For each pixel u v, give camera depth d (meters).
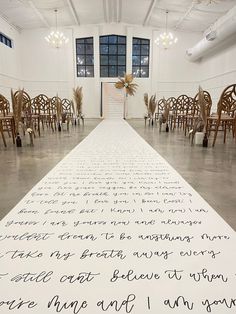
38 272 0.83
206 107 3.54
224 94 3.24
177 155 2.81
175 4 8.63
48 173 2.04
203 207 1.37
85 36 11.36
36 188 1.67
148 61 11.86
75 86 11.77
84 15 10.09
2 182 1.81
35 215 1.26
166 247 0.97
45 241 1.01
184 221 1.20
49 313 0.67
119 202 1.43
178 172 2.09
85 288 0.76
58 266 0.86
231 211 1.32
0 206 1.38
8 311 0.68
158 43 10.15
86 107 12.02
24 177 1.93
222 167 2.26
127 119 11.20
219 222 1.19
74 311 0.68
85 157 2.70
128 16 10.41
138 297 0.73
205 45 9.30
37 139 4.18
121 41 11.58
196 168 2.22
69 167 2.25
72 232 1.09
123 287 0.76
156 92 11.98
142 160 2.55
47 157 2.68
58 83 11.70
